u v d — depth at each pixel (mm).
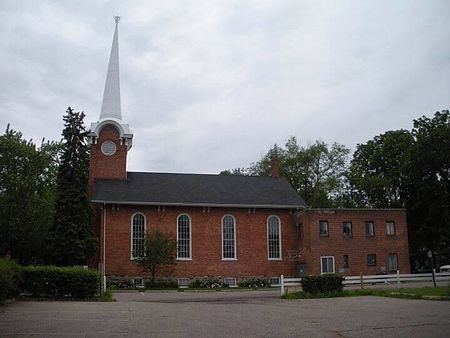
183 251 51281
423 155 58906
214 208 52938
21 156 58625
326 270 51156
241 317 19141
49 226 54625
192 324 16797
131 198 50406
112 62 57906
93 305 25094
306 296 31781
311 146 77812
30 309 22062
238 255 52594
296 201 55031
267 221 54125
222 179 57625
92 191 50969
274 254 53625
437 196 59812
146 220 50875
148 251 47438
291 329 15469
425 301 25984
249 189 56281
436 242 61750
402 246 53625
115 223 49938
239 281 51906
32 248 56844
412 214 64188
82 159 47062
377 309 21734
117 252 49375
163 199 51250
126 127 55031
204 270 51281
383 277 39562
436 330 14812
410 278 41094
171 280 50094
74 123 47406
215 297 34406
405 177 64375
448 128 58156
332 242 51844
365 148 75000
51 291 29875
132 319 18234
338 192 76312
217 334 14398
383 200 69750
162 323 17031
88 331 14844
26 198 56594
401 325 16047
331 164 77062
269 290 44125
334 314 19953
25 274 29625
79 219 45938
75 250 45000
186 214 52094
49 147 64625
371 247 52719
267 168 79000
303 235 52812
